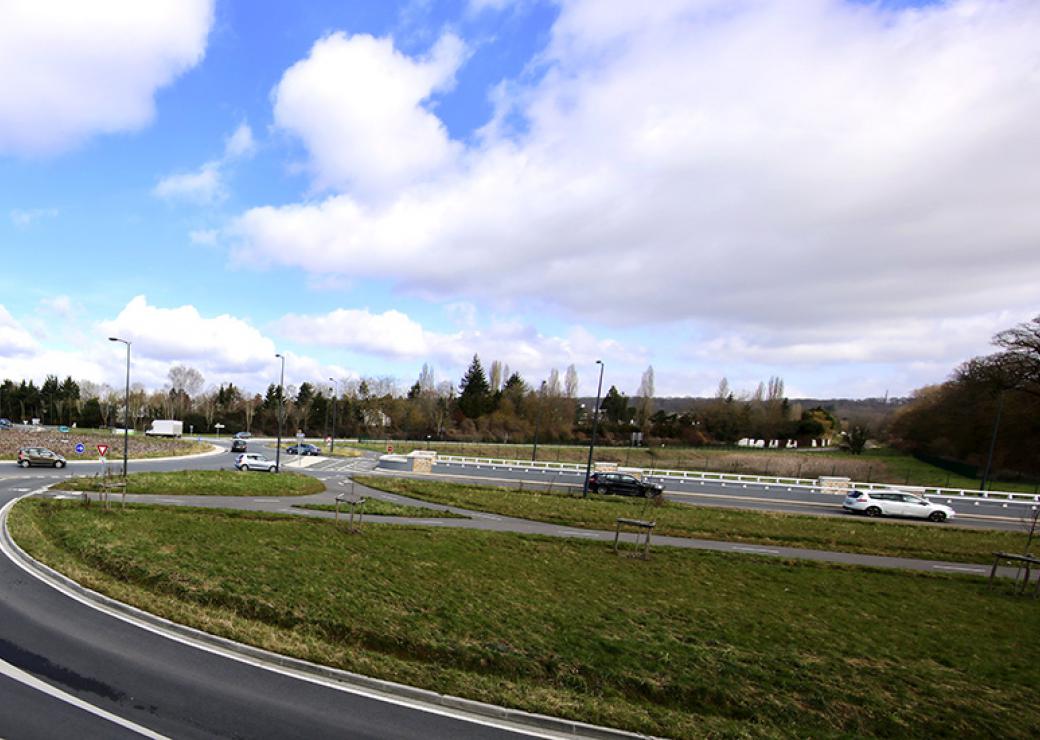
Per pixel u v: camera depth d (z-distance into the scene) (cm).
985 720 807
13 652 821
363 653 888
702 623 1136
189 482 2916
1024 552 2136
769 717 792
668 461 6209
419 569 1402
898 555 2025
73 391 11619
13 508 1958
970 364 5484
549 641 977
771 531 2312
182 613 1003
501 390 10688
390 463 4975
